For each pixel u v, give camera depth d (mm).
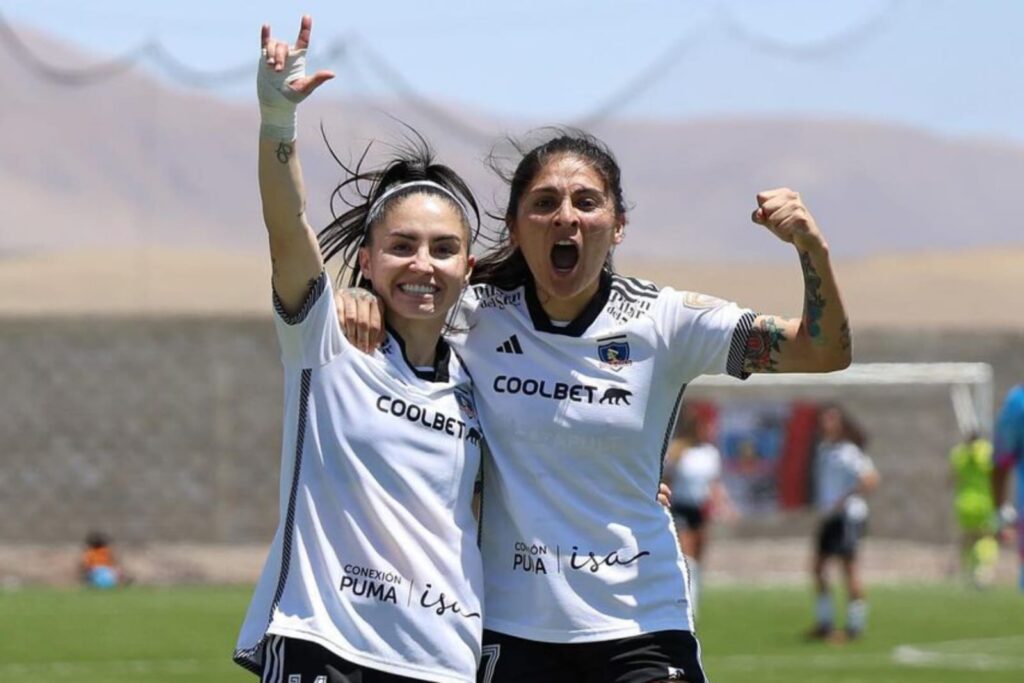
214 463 58031
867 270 142750
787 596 48312
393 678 11945
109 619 38719
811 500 57469
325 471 12117
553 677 12867
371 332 12391
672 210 171125
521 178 13039
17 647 33469
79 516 57219
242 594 45938
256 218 170750
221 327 58375
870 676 31109
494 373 12938
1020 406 25844
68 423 57438
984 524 52906
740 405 57719
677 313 13102
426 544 12133
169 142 178875
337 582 11969
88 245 165375
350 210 13164
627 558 12852
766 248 160750
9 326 57500
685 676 12797
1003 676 31203
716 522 57969
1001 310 126438
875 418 61094
